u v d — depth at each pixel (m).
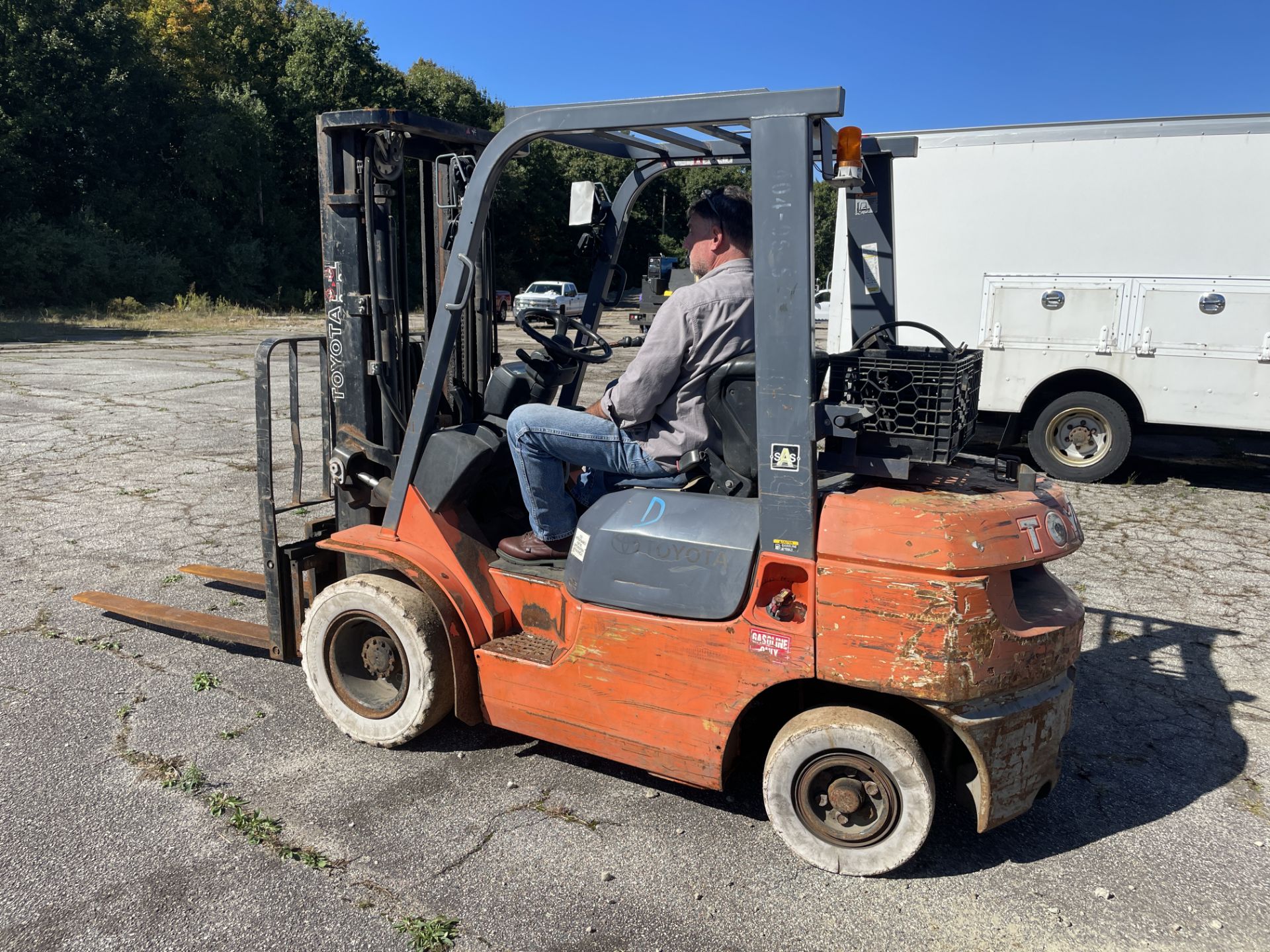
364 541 3.54
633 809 3.21
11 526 6.48
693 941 2.57
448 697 3.45
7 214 30.00
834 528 2.66
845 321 8.07
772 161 2.53
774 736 3.36
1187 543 6.76
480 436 3.39
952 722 2.64
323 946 2.51
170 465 8.44
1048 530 2.74
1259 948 2.60
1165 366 8.12
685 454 3.08
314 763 3.46
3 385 12.99
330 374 3.73
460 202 3.41
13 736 3.61
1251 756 3.72
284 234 40.94
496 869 2.86
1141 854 3.04
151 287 32.59
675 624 2.89
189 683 4.11
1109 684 4.38
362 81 43.47
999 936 2.62
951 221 8.70
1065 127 8.16
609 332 23.95
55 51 30.83
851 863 2.83
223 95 37.81
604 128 2.83
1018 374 8.70
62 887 2.72
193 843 2.95
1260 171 7.55
